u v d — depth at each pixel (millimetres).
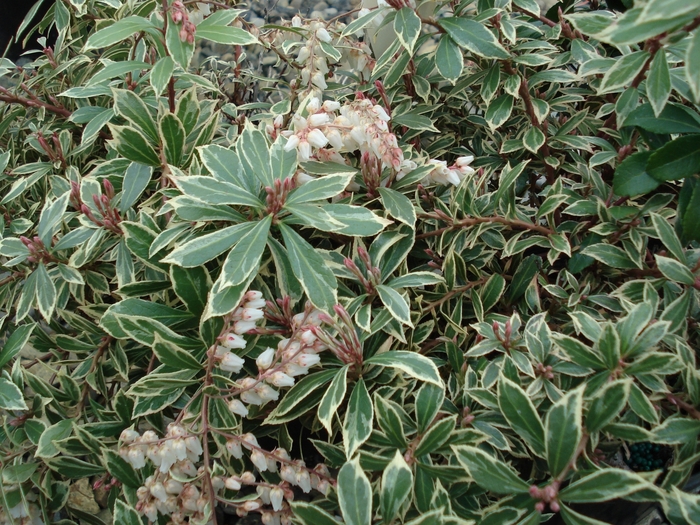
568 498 195
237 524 342
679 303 264
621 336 238
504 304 337
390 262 293
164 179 316
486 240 331
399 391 276
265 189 261
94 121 349
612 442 282
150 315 267
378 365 269
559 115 445
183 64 279
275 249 270
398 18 320
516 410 213
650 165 258
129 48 428
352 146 287
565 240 301
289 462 248
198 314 272
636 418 264
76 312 370
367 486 196
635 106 285
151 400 268
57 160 376
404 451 247
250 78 521
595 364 242
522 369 255
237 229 250
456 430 241
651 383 246
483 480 203
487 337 278
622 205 308
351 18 570
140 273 333
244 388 243
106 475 298
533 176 409
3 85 546
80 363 325
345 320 238
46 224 299
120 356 314
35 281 296
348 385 281
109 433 292
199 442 241
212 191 251
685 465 233
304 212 247
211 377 254
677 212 278
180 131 303
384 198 292
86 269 333
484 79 352
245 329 251
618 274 324
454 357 286
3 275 397
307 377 259
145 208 304
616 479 189
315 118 274
